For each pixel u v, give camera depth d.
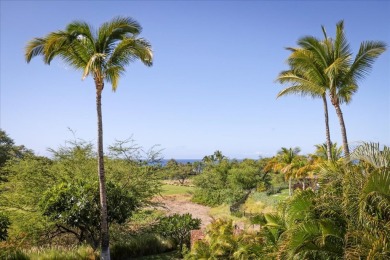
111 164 19.83
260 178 48.53
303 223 6.47
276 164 43.09
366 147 7.12
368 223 6.09
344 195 6.67
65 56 13.51
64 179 17.73
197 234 15.29
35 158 19.14
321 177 7.91
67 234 17.83
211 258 10.84
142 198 20.09
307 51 15.35
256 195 40.81
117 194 15.39
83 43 13.36
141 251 16.20
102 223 13.33
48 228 16.12
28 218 16.05
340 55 15.30
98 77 13.48
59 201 14.24
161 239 17.34
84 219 14.20
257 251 9.02
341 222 6.80
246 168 47.84
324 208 7.00
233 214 29.30
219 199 41.69
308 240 6.29
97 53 12.34
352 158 7.27
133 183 19.67
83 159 19.50
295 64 15.99
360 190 6.54
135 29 13.58
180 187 61.00
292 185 46.28
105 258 13.20
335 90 15.43
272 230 8.77
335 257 6.34
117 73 14.34
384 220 6.00
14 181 17.89
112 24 13.23
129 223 20.36
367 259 5.33
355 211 6.43
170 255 16.23
